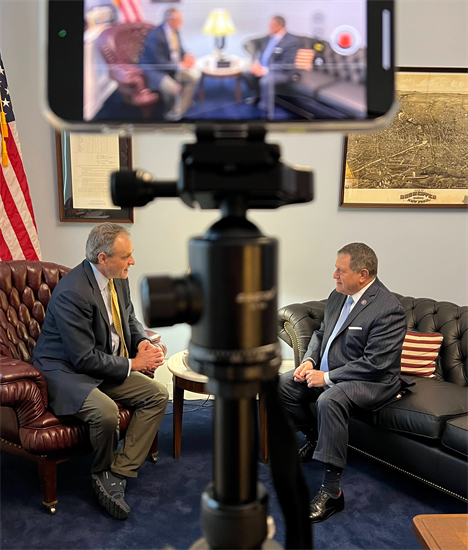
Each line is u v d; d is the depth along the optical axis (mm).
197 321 322
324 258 3455
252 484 335
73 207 3330
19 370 2084
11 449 2242
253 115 330
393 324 2381
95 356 2232
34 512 2145
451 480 2107
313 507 2129
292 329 2980
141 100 327
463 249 3496
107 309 2490
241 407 326
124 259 2350
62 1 326
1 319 2436
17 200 3027
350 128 337
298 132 346
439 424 2172
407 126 3348
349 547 1936
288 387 2637
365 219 3443
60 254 3400
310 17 335
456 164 3389
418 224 3463
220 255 304
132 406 2357
